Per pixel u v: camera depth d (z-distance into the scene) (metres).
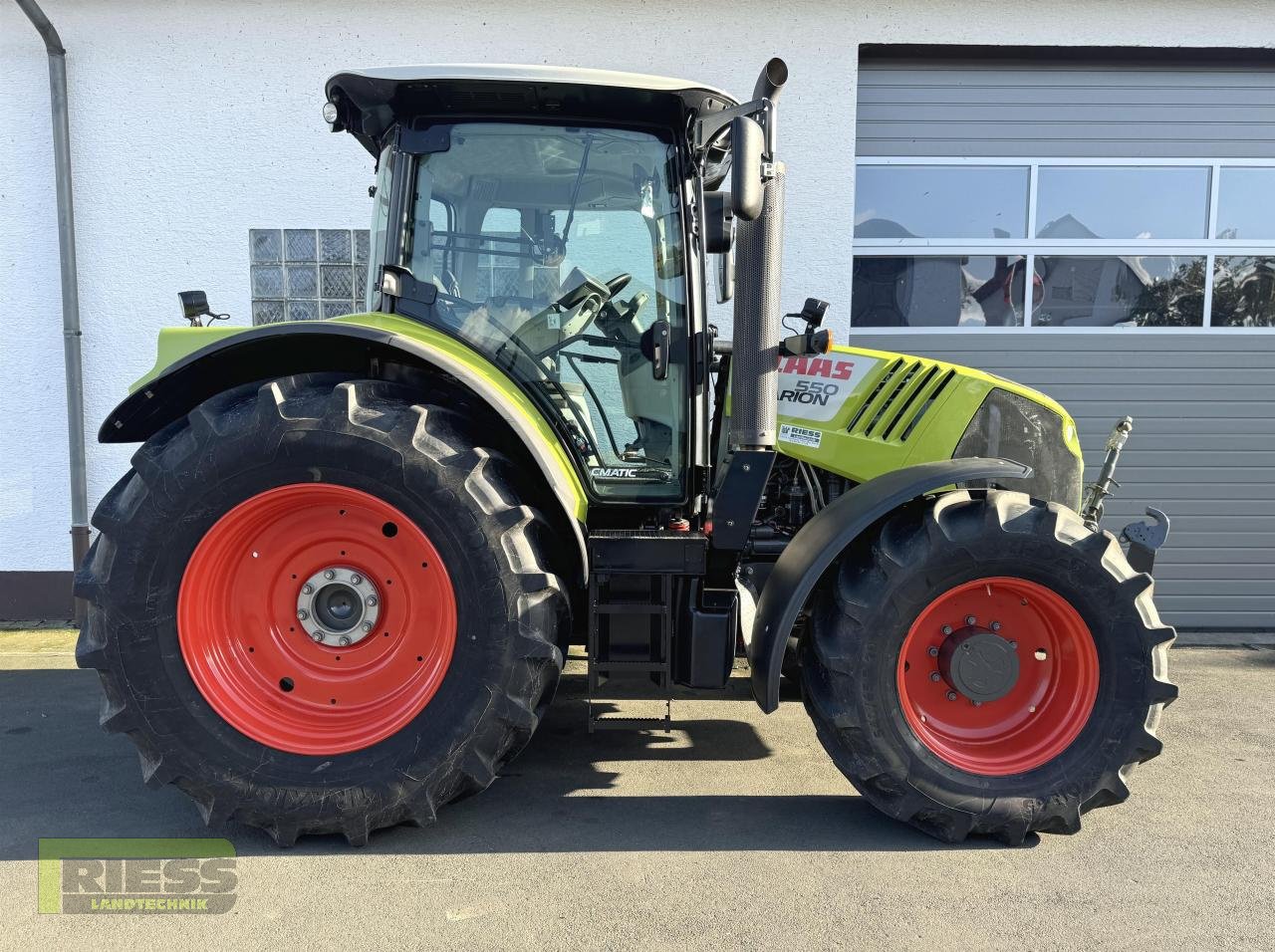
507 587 2.22
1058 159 4.96
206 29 4.60
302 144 4.71
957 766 2.36
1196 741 3.20
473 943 1.89
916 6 4.71
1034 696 2.48
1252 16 4.71
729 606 2.51
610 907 2.04
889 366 3.05
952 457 2.88
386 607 2.34
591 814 2.54
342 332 2.25
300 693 2.36
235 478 2.19
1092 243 5.00
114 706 2.21
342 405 2.20
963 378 2.94
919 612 2.34
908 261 5.05
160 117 4.64
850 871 2.21
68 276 4.57
